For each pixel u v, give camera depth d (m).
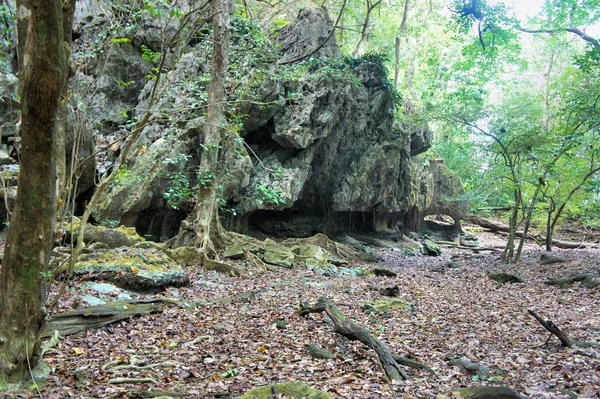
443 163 30.36
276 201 15.30
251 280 12.83
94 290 9.03
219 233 14.84
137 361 5.97
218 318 8.47
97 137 16.08
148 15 16.95
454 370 6.06
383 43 32.56
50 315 5.04
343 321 7.06
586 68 16.00
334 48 20.77
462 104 21.47
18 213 4.63
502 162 21.91
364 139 21.86
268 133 18.84
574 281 12.98
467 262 20.36
